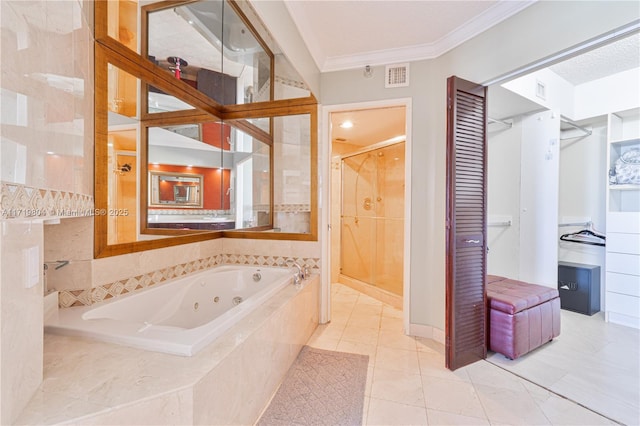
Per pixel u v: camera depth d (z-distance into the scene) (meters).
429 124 2.43
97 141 1.55
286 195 2.78
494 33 1.97
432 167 2.42
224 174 2.83
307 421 1.45
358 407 1.56
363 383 1.78
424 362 2.04
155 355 1.15
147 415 0.90
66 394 0.91
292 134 2.75
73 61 1.28
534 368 1.97
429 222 2.44
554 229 2.86
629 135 2.86
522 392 1.71
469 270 2.00
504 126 3.19
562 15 1.61
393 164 3.52
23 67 0.88
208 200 2.65
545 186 2.91
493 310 2.13
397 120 3.30
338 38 2.31
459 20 2.06
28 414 0.83
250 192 2.85
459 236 1.94
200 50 2.39
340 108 2.66
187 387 0.96
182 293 2.16
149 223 2.02
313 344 2.31
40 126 0.99
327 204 2.73
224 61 2.59
